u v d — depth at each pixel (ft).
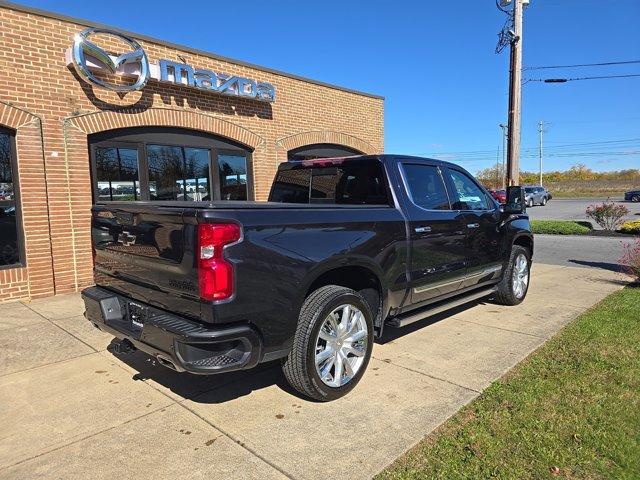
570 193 224.74
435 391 12.21
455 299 17.53
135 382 13.05
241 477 8.77
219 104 31.12
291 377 11.38
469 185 18.44
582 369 13.24
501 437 9.87
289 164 17.74
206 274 9.57
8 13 21.89
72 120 24.09
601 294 22.99
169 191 29.32
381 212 13.51
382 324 13.73
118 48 25.57
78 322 18.83
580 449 9.36
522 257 21.42
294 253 10.84
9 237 22.80
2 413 11.32
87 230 24.90
